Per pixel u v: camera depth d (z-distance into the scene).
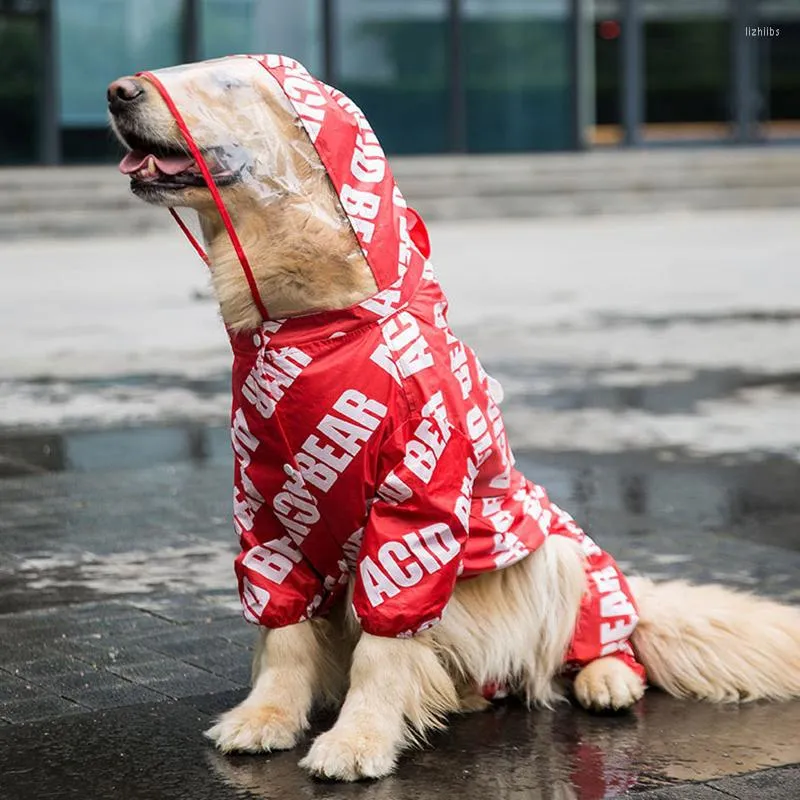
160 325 15.12
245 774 4.36
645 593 5.15
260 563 4.62
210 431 10.05
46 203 24.27
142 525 7.54
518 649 4.77
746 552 6.97
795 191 29.48
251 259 4.32
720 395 11.43
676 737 4.65
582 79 32.12
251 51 29.42
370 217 4.38
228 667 5.37
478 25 31.23
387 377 4.33
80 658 5.47
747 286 18.17
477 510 4.64
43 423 10.33
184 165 4.31
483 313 15.87
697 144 36.44
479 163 28.34
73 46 28.09
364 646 4.47
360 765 4.28
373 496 4.41
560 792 4.21
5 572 6.68
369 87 30.69
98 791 4.23
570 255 21.45
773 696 5.00
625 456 9.26
